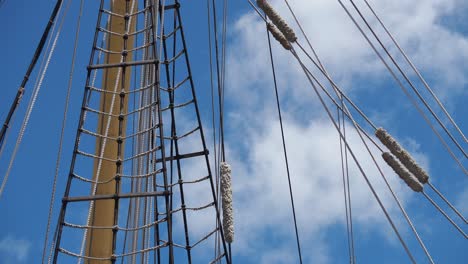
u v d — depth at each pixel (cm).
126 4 1217
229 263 1116
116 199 978
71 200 965
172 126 1185
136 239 1048
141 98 1155
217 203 1149
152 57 1202
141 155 1034
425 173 893
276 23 1000
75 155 1002
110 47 1199
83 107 1047
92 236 1064
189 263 1119
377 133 921
